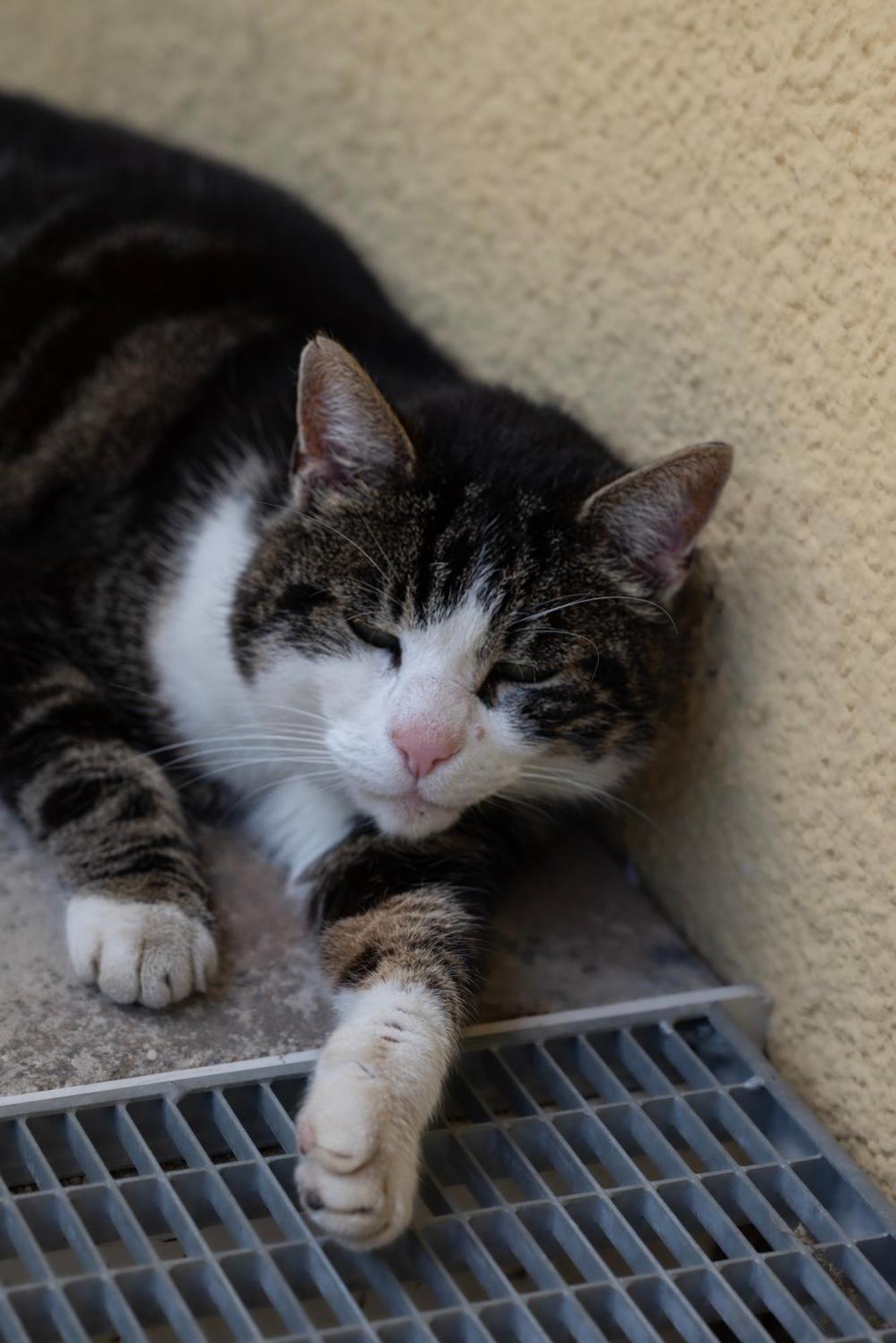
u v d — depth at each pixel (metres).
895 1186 0.96
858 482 0.96
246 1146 0.93
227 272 1.12
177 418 1.08
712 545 1.03
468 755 0.98
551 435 1.04
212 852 1.04
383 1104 0.92
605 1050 0.99
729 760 1.02
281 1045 0.97
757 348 1.00
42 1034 0.96
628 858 1.08
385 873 1.01
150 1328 0.90
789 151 0.98
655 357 1.04
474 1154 0.95
